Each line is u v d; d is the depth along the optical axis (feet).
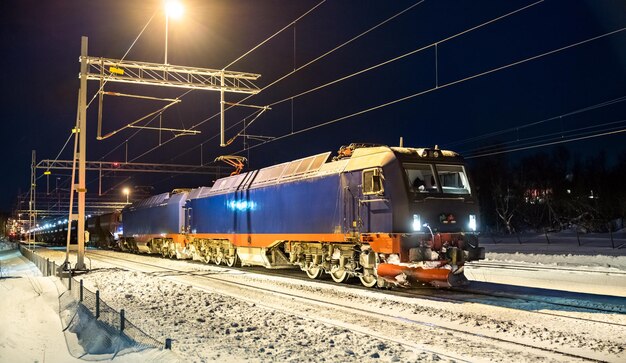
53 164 154.20
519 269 73.87
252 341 31.81
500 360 27.55
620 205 162.91
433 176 53.01
